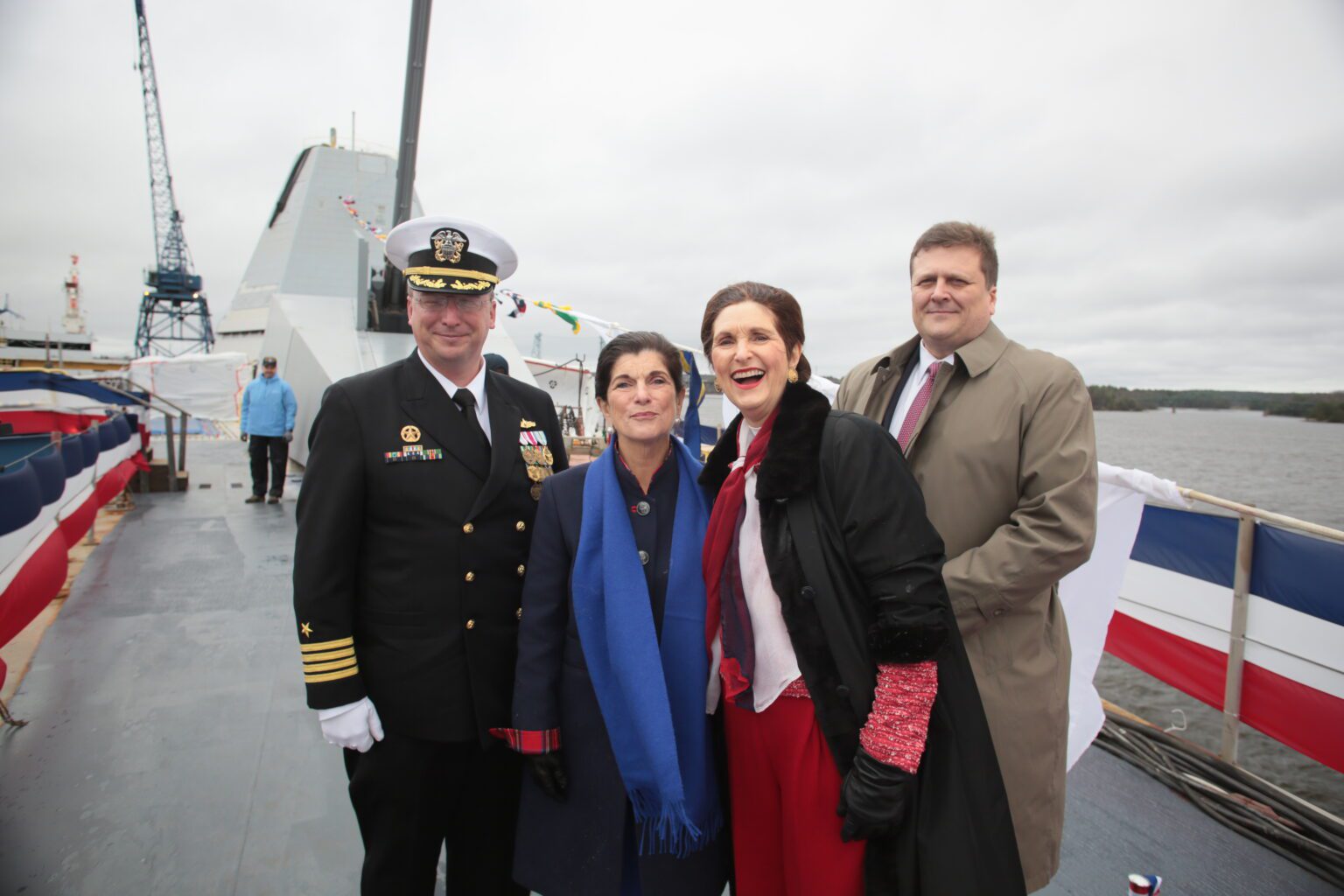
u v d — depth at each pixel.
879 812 1.31
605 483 1.67
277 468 7.40
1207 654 2.95
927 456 1.81
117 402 9.82
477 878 1.88
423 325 1.75
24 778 2.49
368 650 1.72
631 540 1.61
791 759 1.46
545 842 1.69
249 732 2.83
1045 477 1.64
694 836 1.48
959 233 1.81
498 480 1.77
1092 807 2.54
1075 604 2.60
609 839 1.62
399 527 1.72
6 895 1.93
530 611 1.72
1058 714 1.72
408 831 1.73
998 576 1.59
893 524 1.37
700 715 1.57
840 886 1.40
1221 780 2.70
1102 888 2.12
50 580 3.48
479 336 1.79
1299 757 4.08
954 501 1.76
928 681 1.35
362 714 1.66
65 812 2.30
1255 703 2.75
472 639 1.73
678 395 1.68
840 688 1.39
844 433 1.45
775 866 1.55
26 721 2.88
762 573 1.50
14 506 2.96
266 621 4.02
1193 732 4.43
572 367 11.33
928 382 1.91
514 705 1.69
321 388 8.05
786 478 1.42
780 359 1.52
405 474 1.71
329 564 1.64
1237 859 2.26
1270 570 2.69
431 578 1.71
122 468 6.82
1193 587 3.01
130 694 3.13
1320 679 2.53
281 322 9.65
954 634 1.42
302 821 2.29
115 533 6.00
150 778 2.51
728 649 1.54
